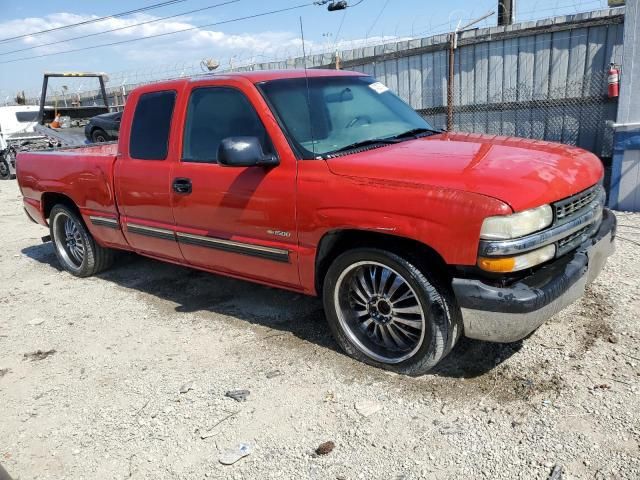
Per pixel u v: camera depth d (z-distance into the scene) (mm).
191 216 4223
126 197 4785
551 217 2967
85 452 2971
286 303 4633
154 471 2775
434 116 10023
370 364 3521
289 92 3924
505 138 3977
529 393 3062
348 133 3875
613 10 7922
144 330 4391
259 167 3701
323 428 2969
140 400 3398
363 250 3291
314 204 3396
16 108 15867
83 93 17469
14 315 5008
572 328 3688
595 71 8172
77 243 5898
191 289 5211
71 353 4125
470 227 2836
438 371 3379
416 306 3236
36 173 5879
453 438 2779
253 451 2844
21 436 3162
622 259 4883
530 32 8508
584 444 2635
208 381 3533
